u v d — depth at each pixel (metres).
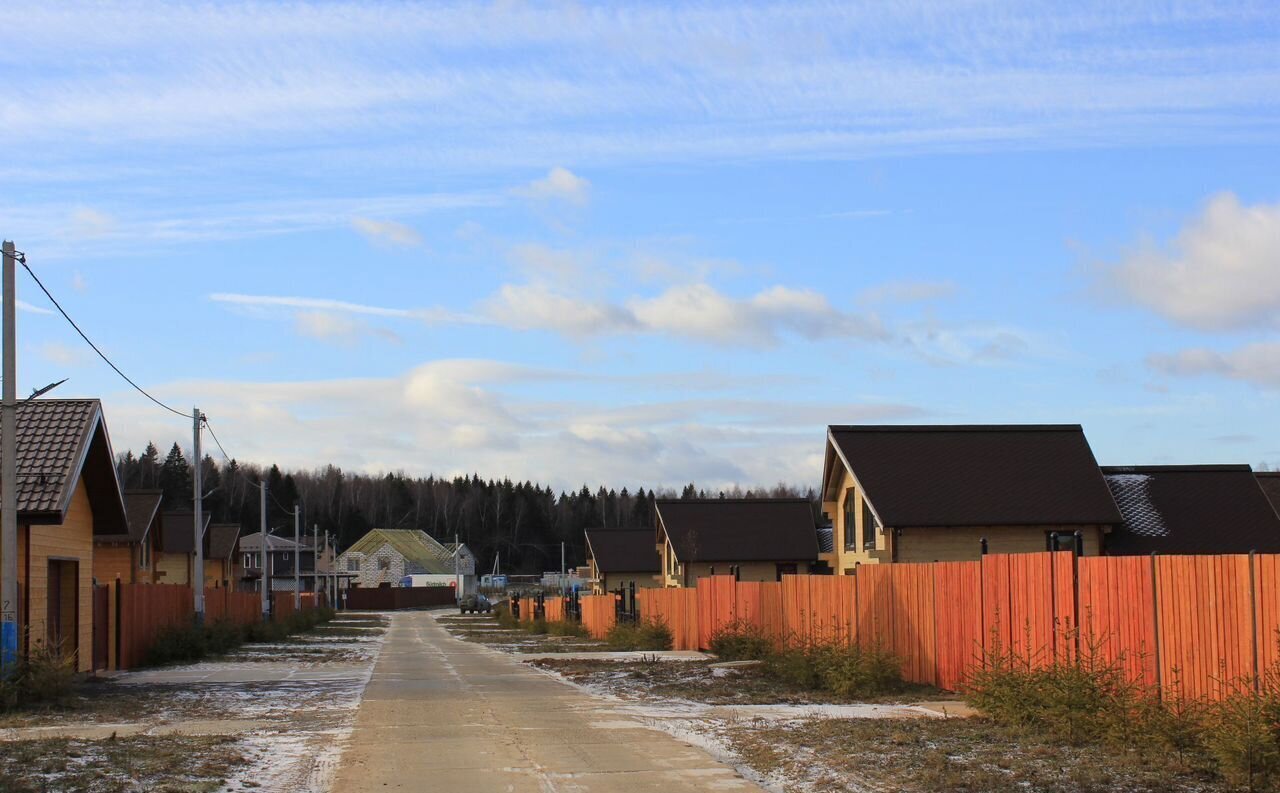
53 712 17.02
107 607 26.42
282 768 11.82
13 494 17.78
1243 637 11.11
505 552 176.00
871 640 21.03
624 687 21.20
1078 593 14.01
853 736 12.99
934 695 17.80
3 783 10.41
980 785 10.14
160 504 44.03
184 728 14.95
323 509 168.62
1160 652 12.38
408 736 14.10
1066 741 12.42
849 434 32.91
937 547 30.17
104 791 10.20
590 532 63.22
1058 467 31.75
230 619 38.53
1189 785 9.98
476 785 10.65
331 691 20.69
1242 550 30.12
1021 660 14.84
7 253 17.77
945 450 32.28
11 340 17.78
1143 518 31.12
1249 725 9.98
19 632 18.52
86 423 21.78
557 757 12.24
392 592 114.06
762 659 25.06
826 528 54.69
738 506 49.41
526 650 36.88
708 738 13.64
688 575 47.12
